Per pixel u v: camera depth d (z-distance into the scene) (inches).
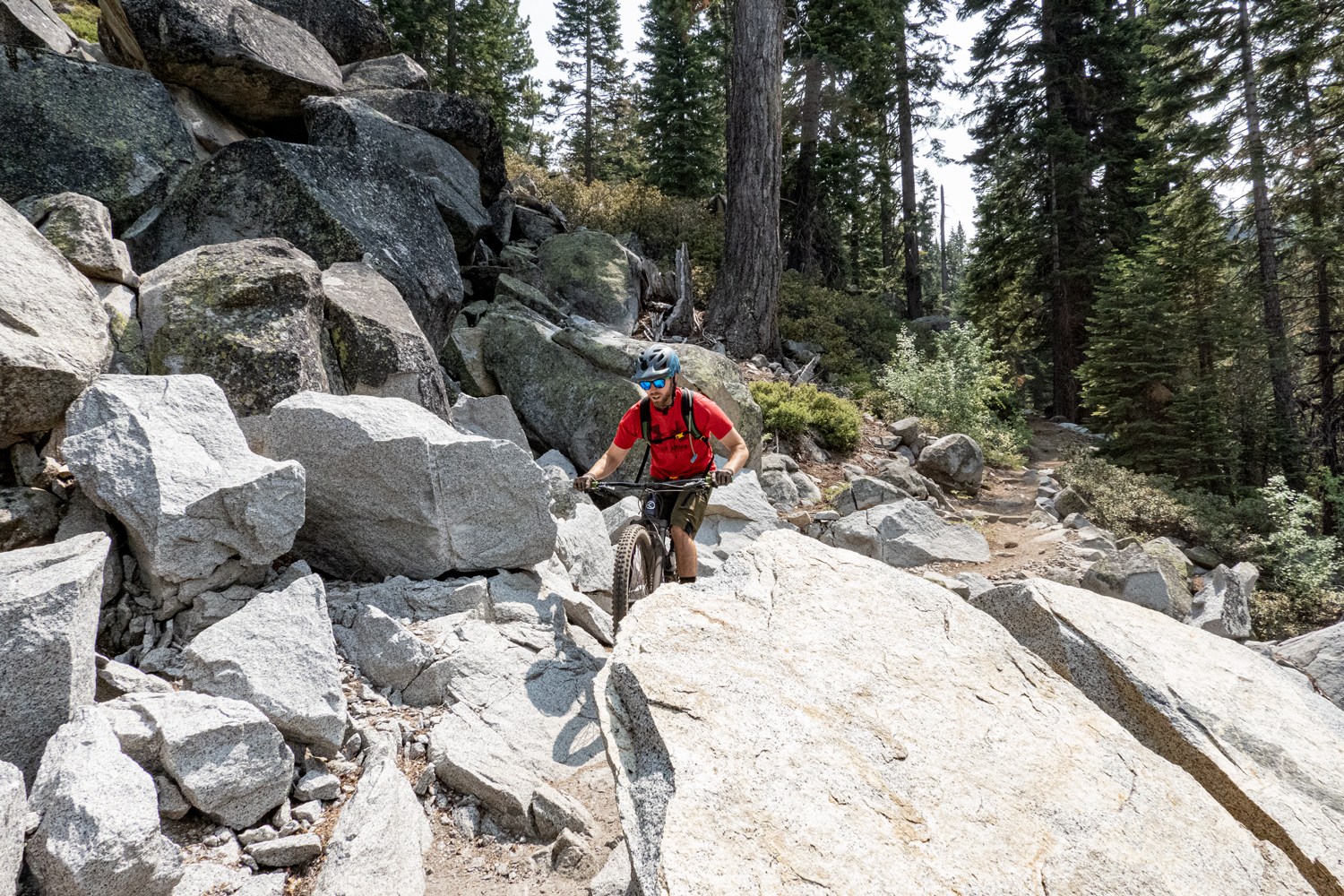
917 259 1114.7
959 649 117.9
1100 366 669.9
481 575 188.4
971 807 87.8
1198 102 702.5
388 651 147.1
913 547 345.1
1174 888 82.7
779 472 409.1
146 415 151.7
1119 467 585.9
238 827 109.2
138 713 112.5
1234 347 660.1
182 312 205.9
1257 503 477.7
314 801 117.6
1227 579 342.3
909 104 1114.7
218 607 143.6
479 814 124.3
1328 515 628.1
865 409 592.4
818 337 690.2
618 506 281.1
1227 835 92.0
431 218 346.6
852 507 380.8
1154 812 93.0
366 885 102.6
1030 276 1010.1
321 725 124.0
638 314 572.4
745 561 134.7
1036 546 377.4
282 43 392.2
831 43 877.2
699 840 75.5
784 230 949.8
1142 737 122.9
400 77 480.1
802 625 116.7
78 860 85.1
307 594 141.0
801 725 94.5
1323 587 410.0
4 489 144.0
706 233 726.5
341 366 239.1
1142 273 671.1
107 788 92.7
